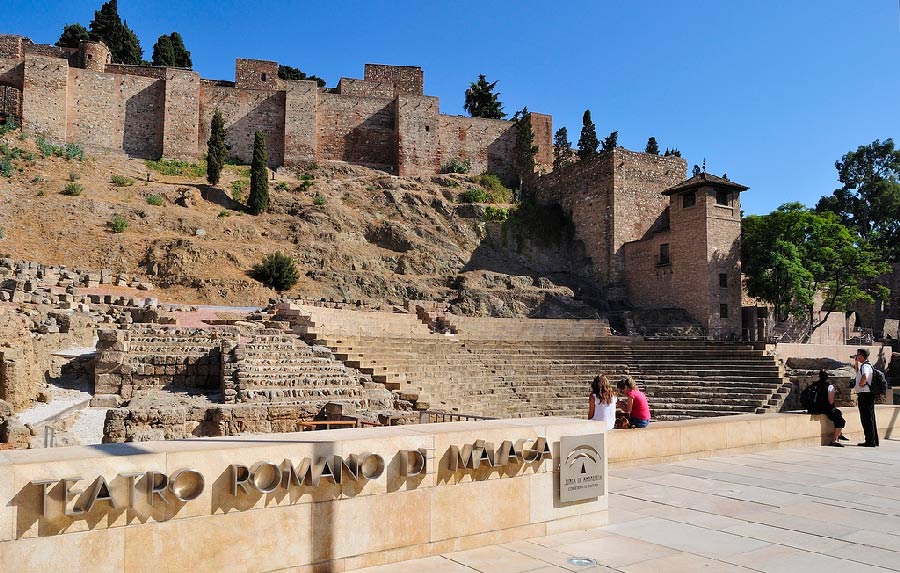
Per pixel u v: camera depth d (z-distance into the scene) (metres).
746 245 55.00
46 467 5.22
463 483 7.38
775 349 39.25
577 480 8.24
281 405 19.56
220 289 43.38
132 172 59.62
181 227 50.38
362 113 74.62
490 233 63.19
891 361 49.97
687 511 9.16
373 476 6.73
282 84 73.19
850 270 56.09
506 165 78.00
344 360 26.09
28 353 21.02
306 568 6.33
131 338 25.77
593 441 8.45
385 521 6.83
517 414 28.39
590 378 34.38
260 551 6.10
